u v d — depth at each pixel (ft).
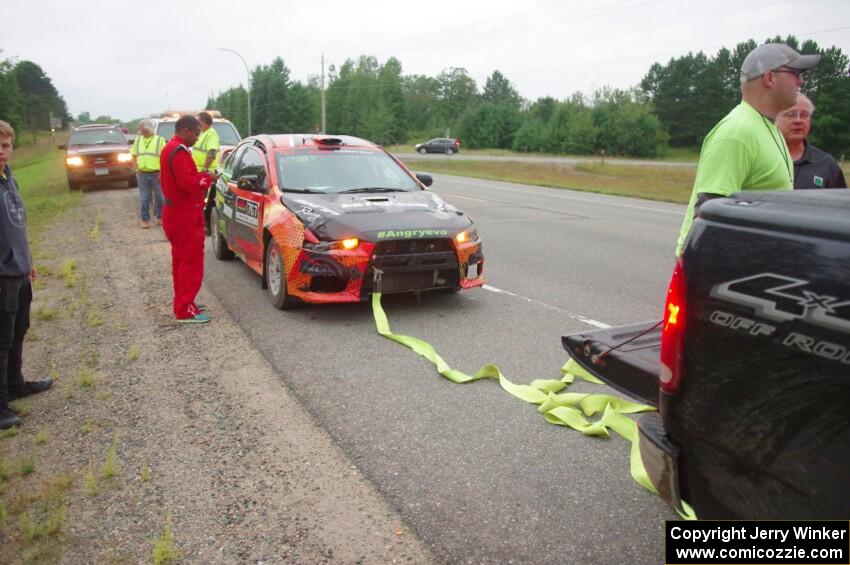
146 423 13.84
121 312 21.75
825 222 6.14
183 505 10.87
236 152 29.09
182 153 19.42
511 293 24.50
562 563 9.41
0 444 13.03
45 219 43.47
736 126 10.61
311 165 24.27
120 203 52.85
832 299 5.87
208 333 19.66
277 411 14.38
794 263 6.22
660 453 7.69
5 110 246.88
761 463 6.53
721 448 6.94
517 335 19.53
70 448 12.85
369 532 10.12
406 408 14.52
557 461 12.24
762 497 6.55
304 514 10.59
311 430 13.48
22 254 14.01
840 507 5.85
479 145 310.45
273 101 327.06
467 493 11.17
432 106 423.64
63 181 79.15
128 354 17.85
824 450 5.95
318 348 18.35
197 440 13.08
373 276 20.06
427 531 10.14
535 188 77.56
